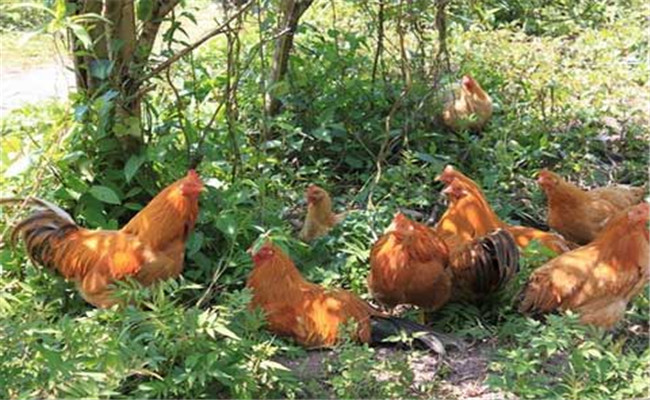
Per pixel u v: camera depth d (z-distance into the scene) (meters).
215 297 4.00
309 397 3.47
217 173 4.37
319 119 4.99
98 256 3.78
